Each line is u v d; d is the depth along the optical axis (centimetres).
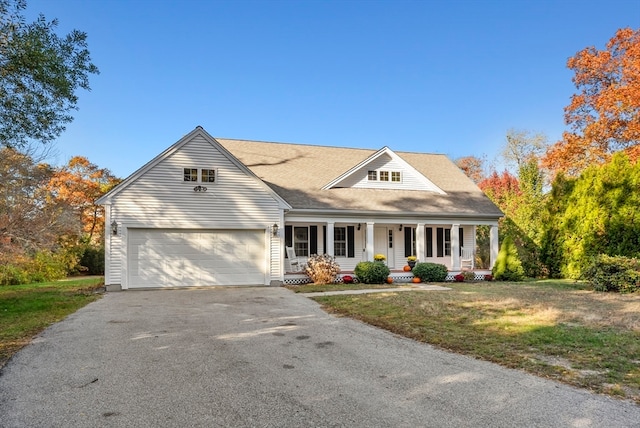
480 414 370
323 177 1823
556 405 388
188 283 1384
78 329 732
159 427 345
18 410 382
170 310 934
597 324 741
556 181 1842
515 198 2331
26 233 1453
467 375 482
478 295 1145
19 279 1875
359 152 2130
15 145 988
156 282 1354
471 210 1808
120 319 826
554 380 460
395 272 1645
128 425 350
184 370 502
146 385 449
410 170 1903
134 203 1340
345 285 1455
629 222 1535
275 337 679
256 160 1878
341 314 888
